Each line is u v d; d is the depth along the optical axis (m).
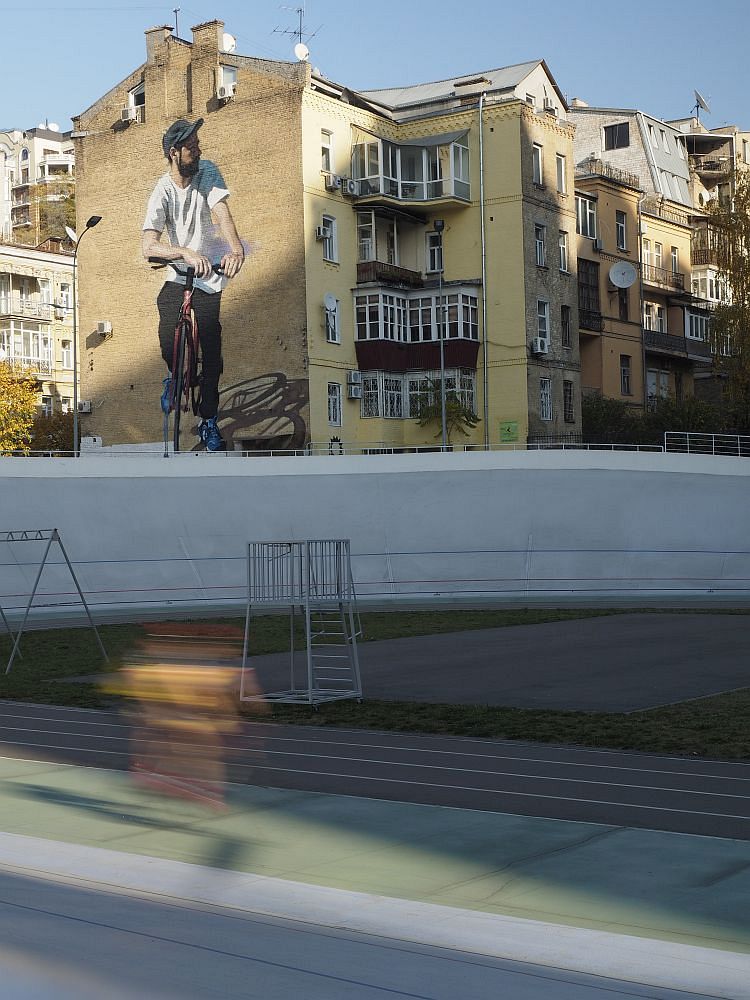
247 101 51.09
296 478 39.97
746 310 60.50
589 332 62.50
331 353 50.97
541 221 55.06
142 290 53.91
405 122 55.75
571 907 7.43
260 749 13.61
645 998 5.96
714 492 40.53
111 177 54.91
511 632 28.23
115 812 10.34
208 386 52.00
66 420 65.75
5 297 74.62
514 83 56.69
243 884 8.05
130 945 6.72
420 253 55.75
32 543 36.12
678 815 10.02
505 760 12.83
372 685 19.61
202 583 38.03
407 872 8.30
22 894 7.84
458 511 39.84
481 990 6.05
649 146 75.19
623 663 21.98
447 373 53.16
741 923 7.09
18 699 18.72
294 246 50.00
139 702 12.93
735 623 29.52
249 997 5.89
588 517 39.72
